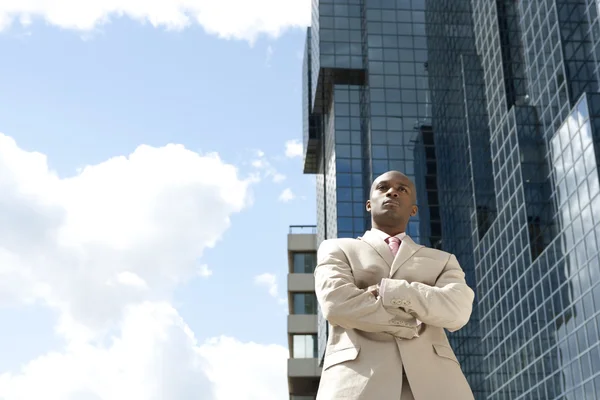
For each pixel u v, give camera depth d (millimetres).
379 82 100375
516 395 65688
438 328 4910
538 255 62969
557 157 62031
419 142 97062
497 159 74312
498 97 76125
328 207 104750
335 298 4773
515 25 77688
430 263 5082
